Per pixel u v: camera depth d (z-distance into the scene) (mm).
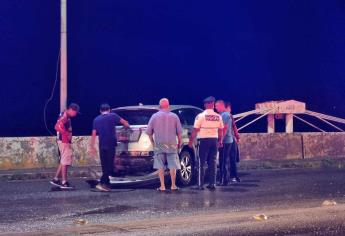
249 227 9375
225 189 13820
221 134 13820
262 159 20203
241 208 11109
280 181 15391
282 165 19172
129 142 14047
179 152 14266
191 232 8992
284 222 9781
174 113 14062
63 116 13906
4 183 15211
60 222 9820
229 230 9156
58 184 13984
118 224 9523
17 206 11422
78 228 9203
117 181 14352
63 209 11062
